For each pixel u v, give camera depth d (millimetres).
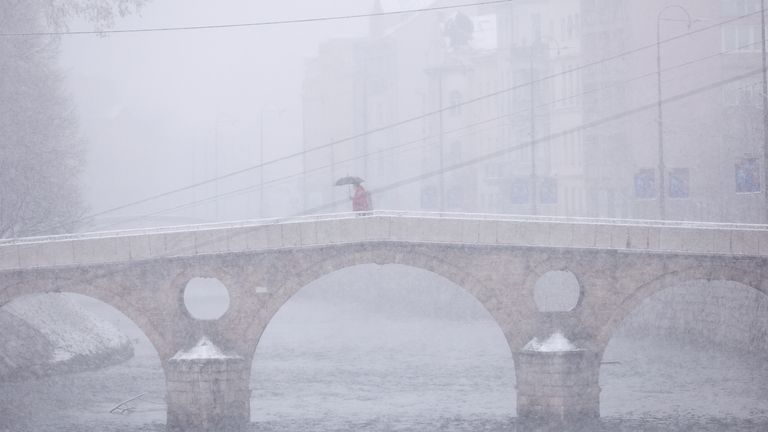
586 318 96625
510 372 125188
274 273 96812
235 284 96938
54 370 122188
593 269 96688
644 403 102750
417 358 137875
